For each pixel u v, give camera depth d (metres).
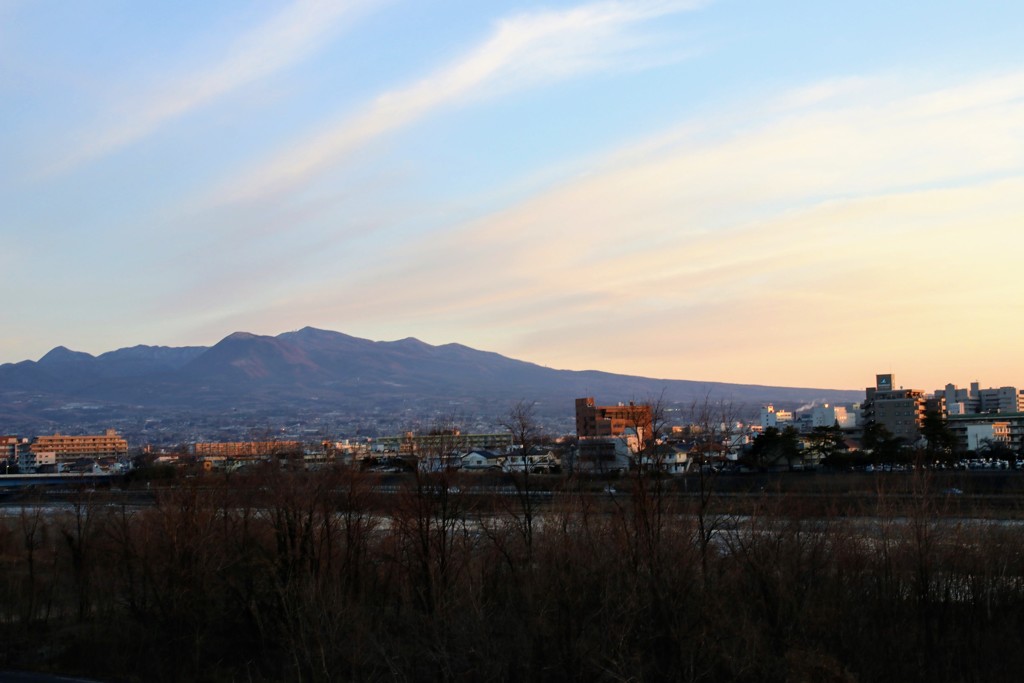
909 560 57.88
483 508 69.12
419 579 62.31
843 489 87.69
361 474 74.25
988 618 55.12
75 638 66.69
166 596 66.62
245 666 60.78
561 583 54.19
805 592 54.50
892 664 51.78
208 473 88.75
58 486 146.00
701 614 50.62
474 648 52.00
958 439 160.25
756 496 76.62
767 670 48.44
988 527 61.88
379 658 54.16
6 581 80.19
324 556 69.19
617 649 49.06
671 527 60.38
